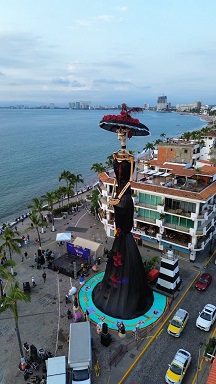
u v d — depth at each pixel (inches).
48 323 1512.1
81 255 2096.5
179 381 1131.3
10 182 4788.4
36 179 4982.8
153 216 2130.9
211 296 1694.1
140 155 5861.2
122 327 1397.6
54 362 1160.8
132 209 1444.4
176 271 1713.8
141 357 1290.6
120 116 1261.1
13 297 1200.8
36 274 1958.7
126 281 1529.3
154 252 2191.2
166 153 3627.0
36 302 1675.7
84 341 1241.4
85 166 6048.2
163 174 2194.9
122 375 1201.4
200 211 1934.1
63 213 3041.3
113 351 1322.6
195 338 1392.7
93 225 2773.1
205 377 1181.7
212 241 2230.6
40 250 2137.1
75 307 1592.0
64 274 1950.1
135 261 1542.8
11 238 1845.5
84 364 1168.2
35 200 2564.0
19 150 7721.5
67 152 7608.3
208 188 1991.9
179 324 1416.1
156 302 1636.3
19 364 1250.0
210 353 1247.5
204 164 2817.4
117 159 1363.2
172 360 1262.3
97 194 2950.3
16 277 1923.0
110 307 1555.1
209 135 4653.1
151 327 1457.9
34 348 1273.4
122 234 1514.5
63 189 3053.6
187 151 3501.5
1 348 1358.3
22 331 1459.2
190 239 2038.6
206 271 1950.1
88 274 1937.7
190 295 1706.4
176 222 2023.9
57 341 1391.5
